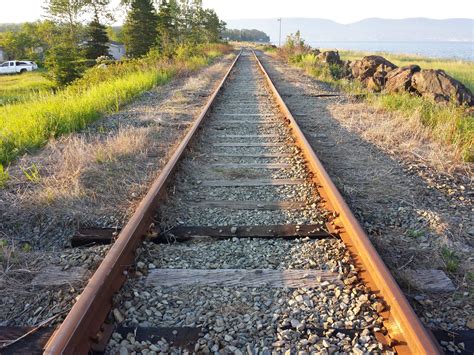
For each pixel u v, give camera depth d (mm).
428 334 2150
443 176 5094
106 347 2354
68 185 4594
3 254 3338
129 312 2637
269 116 8500
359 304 2646
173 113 8875
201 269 3088
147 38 42406
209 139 6746
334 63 19547
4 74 53656
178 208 4090
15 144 6230
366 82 13445
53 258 3299
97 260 3182
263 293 2828
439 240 3500
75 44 54281
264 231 3609
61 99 9969
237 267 3137
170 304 2738
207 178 4941
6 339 2453
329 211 3916
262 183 4758
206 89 12773
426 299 2744
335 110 9250
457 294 2811
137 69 16703
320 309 2656
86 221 3883
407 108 8445
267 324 2539
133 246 3170
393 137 6734
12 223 3924
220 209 4109
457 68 23422
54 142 6566
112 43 71062
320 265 3123
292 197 4387
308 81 15055
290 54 30266
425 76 10859
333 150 6195
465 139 6156
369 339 2373
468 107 9336
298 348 2340
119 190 4551
